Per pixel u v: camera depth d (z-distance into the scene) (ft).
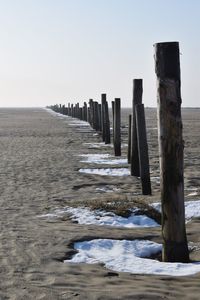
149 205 34.91
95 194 41.88
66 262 23.11
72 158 68.39
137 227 30.81
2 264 22.59
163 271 21.74
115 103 70.64
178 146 22.71
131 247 25.94
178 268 22.04
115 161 65.05
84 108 187.83
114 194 41.42
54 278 20.63
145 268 22.17
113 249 25.73
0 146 85.97
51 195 41.19
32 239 27.02
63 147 85.20
